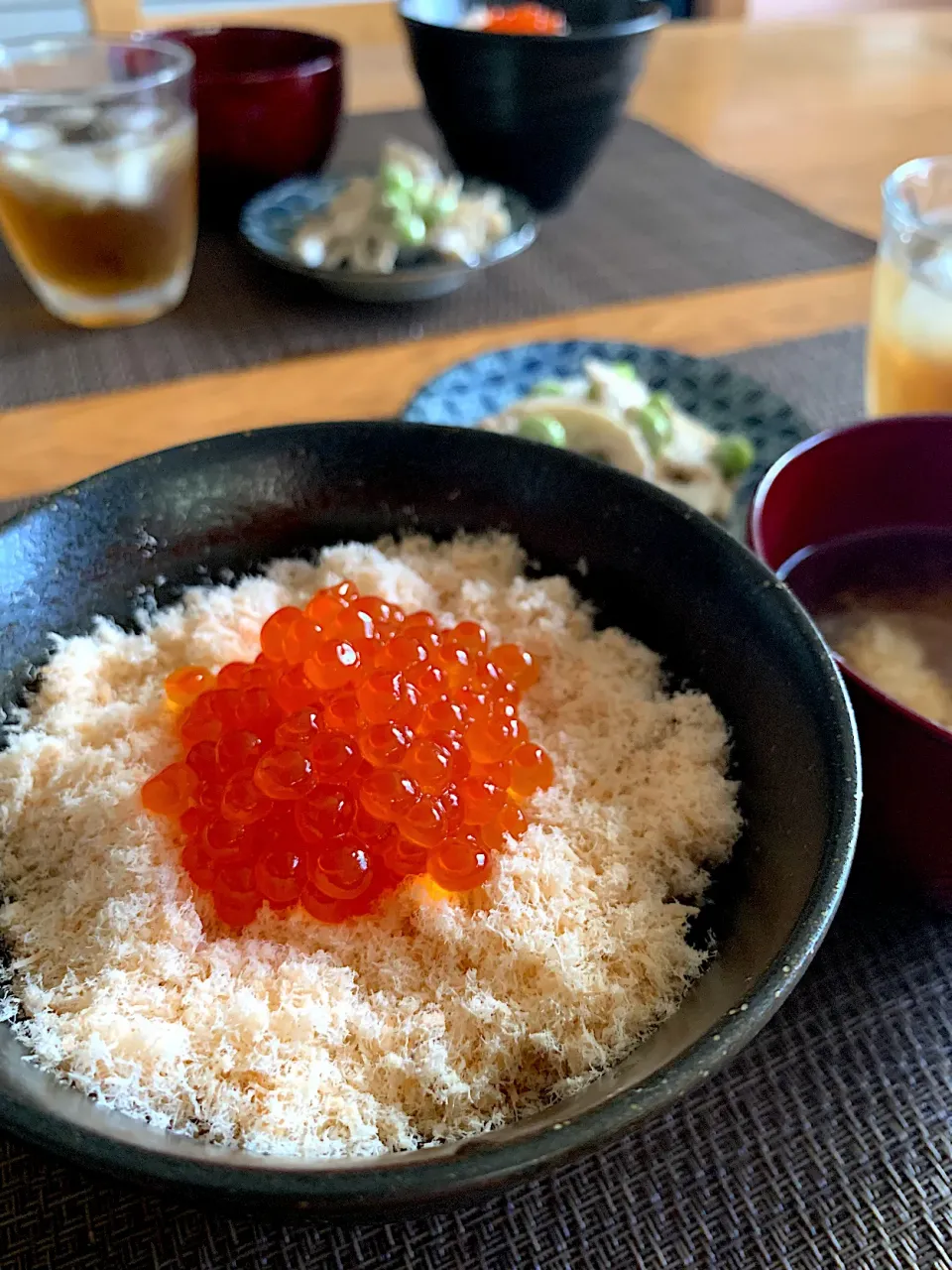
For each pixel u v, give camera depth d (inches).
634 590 9.8
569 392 13.7
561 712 9.6
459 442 10.0
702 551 9.0
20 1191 7.1
